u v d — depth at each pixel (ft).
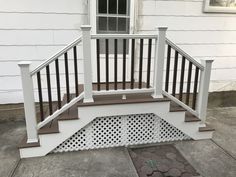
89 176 7.72
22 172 7.92
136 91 9.30
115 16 11.73
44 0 10.83
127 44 12.19
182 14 12.34
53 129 8.88
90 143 9.42
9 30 10.85
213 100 14.12
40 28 11.09
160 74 9.26
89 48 8.44
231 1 12.73
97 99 9.32
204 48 13.15
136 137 9.84
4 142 9.98
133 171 8.01
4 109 11.73
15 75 11.42
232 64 13.88
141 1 11.71
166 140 10.13
